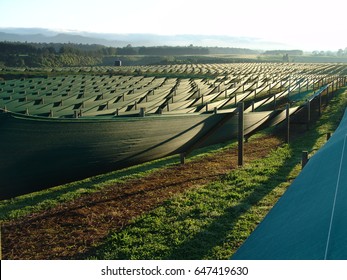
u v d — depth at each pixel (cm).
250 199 1100
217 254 793
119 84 3553
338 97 3631
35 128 788
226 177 1325
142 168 1469
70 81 4131
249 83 3638
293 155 1634
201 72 6869
